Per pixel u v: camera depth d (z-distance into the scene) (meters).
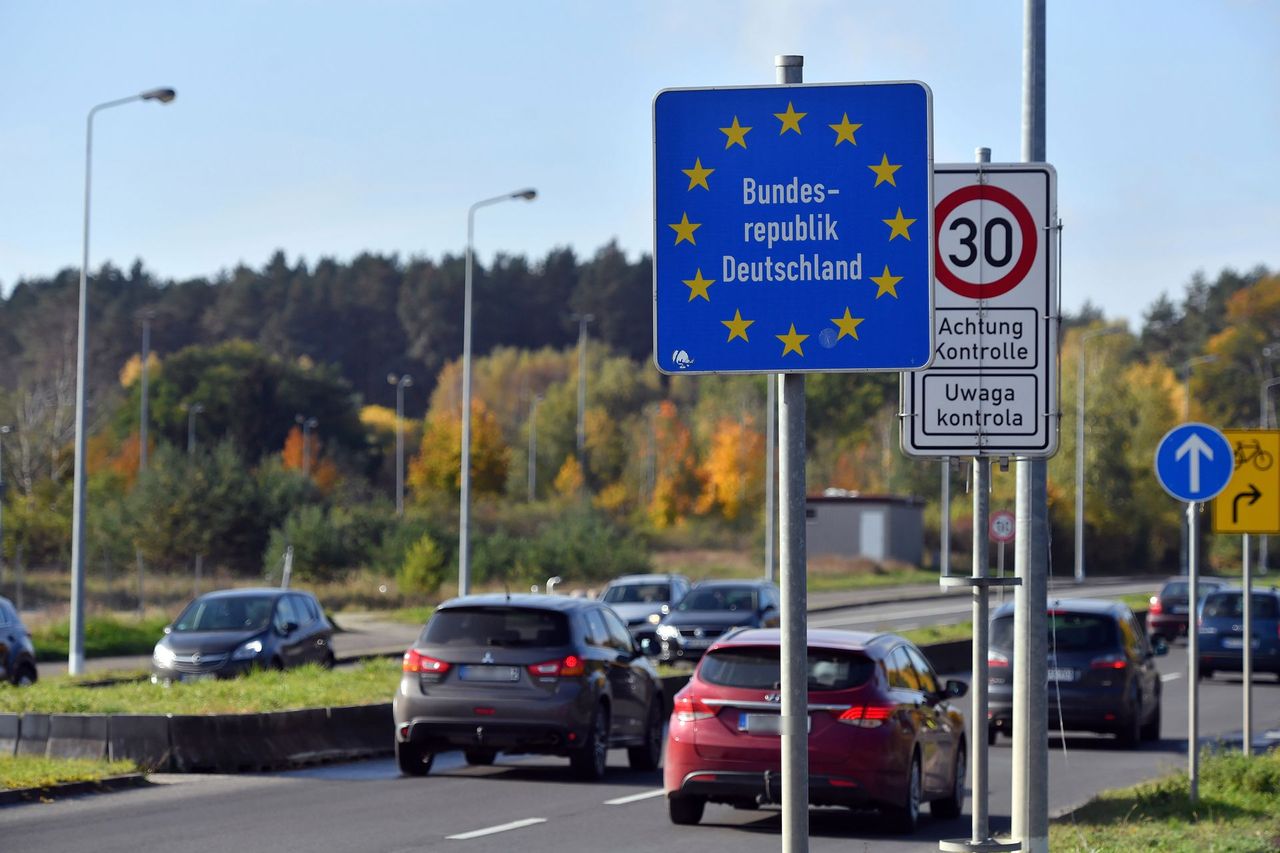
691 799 32.09
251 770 41.03
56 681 62.00
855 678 31.77
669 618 75.19
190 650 58.81
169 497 130.25
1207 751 41.25
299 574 123.75
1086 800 36.19
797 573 13.93
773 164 14.49
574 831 31.14
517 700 39.19
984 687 18.12
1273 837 27.06
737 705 31.47
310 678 52.66
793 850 13.70
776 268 14.48
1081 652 49.03
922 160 14.41
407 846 28.98
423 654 39.91
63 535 131.00
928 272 14.34
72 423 175.00
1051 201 19.25
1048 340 19.16
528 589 132.88
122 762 38.91
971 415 19.17
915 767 32.31
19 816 32.41
